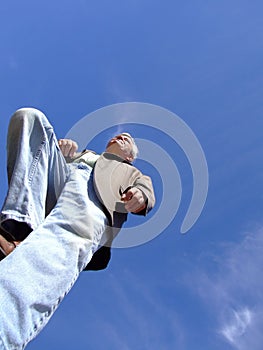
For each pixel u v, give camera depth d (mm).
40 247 1682
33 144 2084
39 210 1958
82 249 1813
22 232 1846
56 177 2191
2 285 1485
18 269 1557
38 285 1554
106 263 2189
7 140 2121
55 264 1657
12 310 1449
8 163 2098
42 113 2166
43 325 1539
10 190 1867
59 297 1614
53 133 2191
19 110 2125
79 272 1812
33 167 2025
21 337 1432
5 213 1801
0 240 1764
